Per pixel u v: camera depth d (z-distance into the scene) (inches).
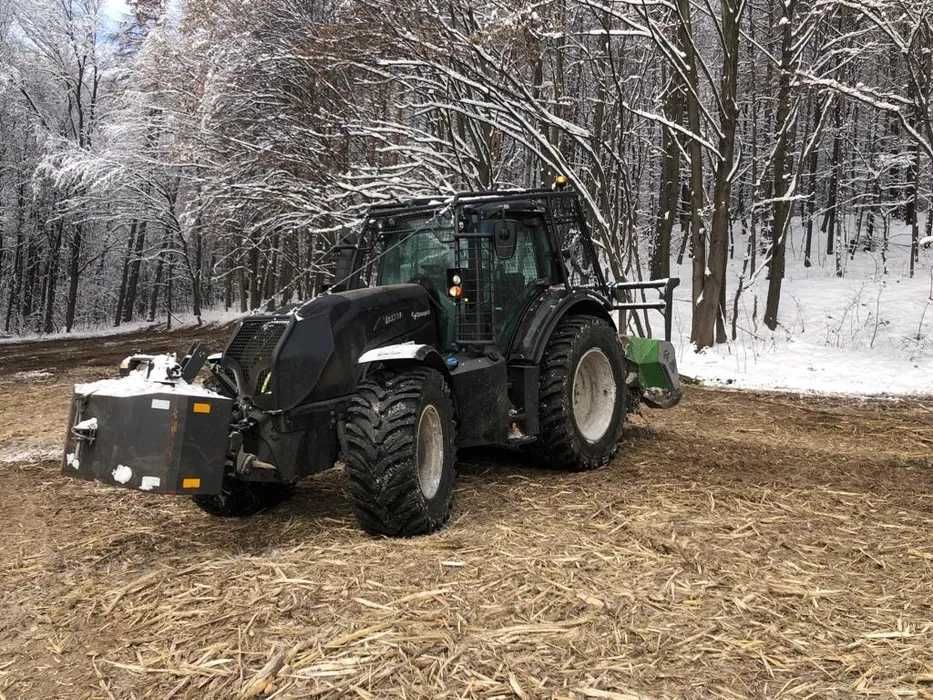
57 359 618.5
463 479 191.3
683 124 665.0
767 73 763.4
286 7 543.2
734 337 593.0
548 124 486.9
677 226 1254.9
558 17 477.1
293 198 534.9
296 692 90.4
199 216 662.5
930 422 279.6
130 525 163.2
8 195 1144.2
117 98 879.7
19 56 1055.0
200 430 129.5
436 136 560.4
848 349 523.5
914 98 518.3
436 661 95.7
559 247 212.7
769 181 874.1
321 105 529.0
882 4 462.6
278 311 156.6
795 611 109.0
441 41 428.8
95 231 1274.6
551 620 107.0
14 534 159.3
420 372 151.8
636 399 235.3
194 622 110.4
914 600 112.3
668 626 104.5
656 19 540.1
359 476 140.7
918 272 891.4
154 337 932.6
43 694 93.0
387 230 198.4
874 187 1010.7
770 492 172.4
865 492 173.5
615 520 152.2
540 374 193.5
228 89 551.2
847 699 86.7
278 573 127.1
